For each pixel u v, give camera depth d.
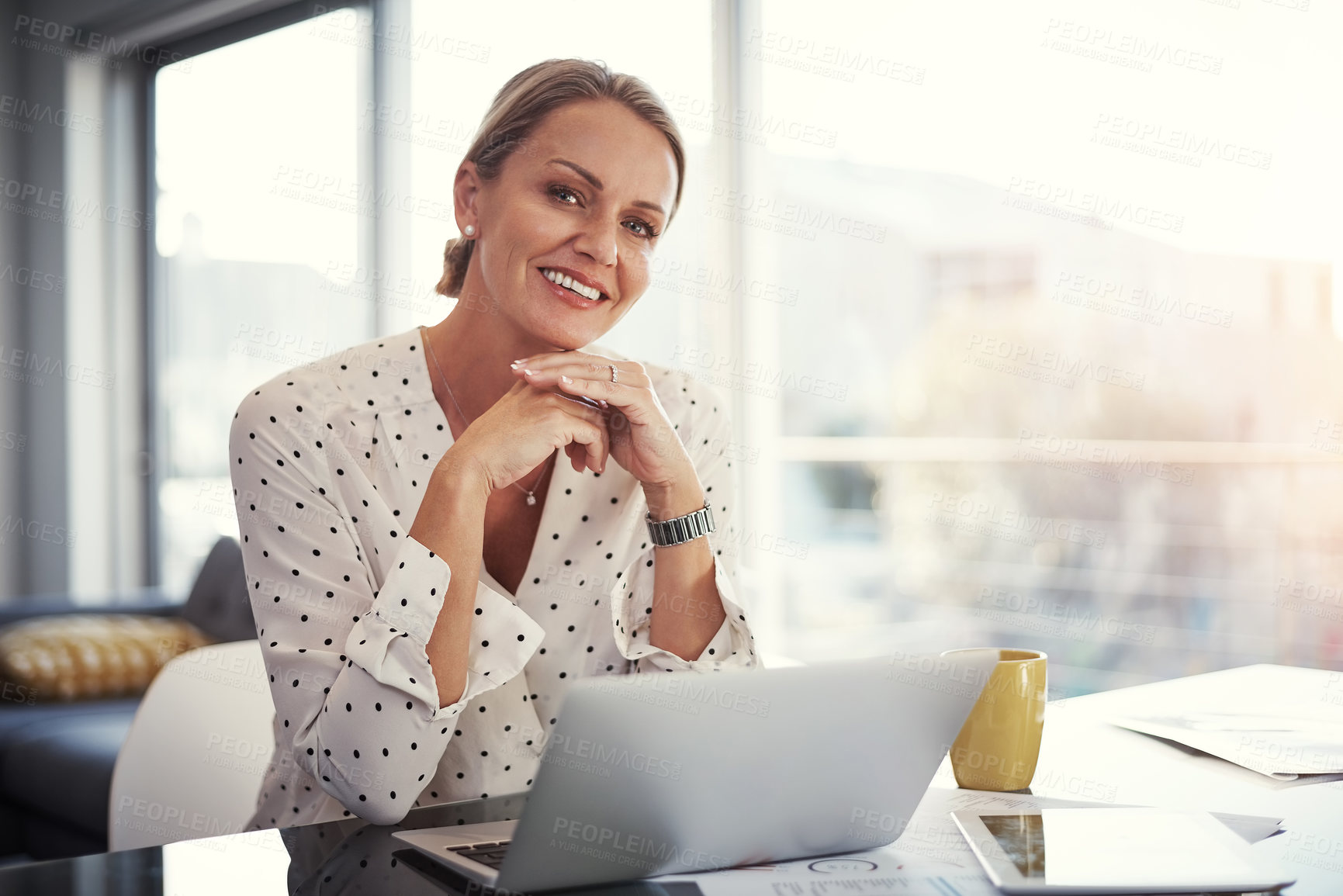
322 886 0.67
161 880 0.68
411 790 0.87
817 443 3.52
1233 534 3.14
